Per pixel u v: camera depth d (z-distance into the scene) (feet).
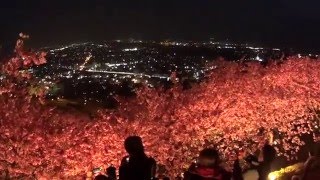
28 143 39.14
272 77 67.51
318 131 66.49
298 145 57.72
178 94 52.95
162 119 48.80
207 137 54.08
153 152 46.62
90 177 40.57
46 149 39.73
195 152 50.96
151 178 19.36
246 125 58.65
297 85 69.56
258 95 61.16
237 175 25.64
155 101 49.57
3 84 44.09
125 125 44.27
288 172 41.06
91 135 41.96
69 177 41.14
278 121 63.82
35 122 40.96
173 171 47.73
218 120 54.08
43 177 39.58
